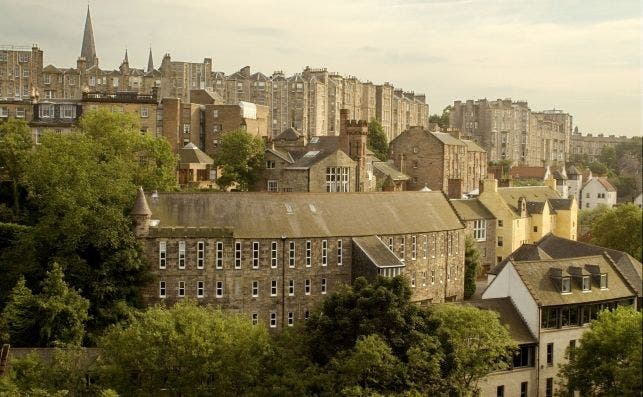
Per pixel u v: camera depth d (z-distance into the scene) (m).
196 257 115.38
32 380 83.56
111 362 84.94
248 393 80.69
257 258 117.88
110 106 182.62
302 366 84.06
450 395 87.50
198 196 120.81
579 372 81.56
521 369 101.12
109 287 109.56
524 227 176.38
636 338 73.00
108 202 117.06
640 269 112.44
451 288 139.62
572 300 104.69
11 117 174.25
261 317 118.19
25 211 135.50
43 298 103.31
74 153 123.62
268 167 165.12
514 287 105.19
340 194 130.38
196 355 83.00
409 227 131.25
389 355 80.56
